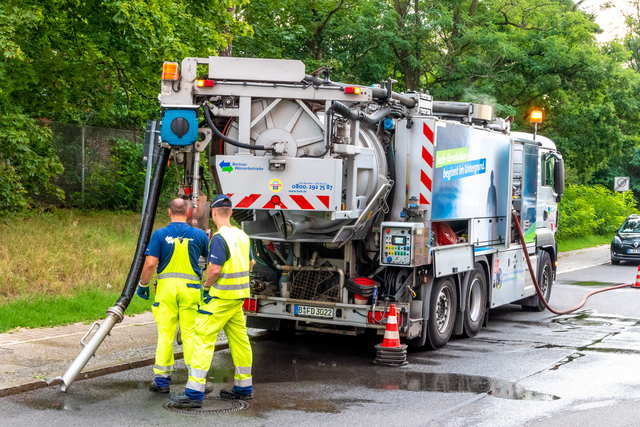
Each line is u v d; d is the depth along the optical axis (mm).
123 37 14180
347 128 7562
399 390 6777
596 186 39219
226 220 6402
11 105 14273
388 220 8500
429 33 24062
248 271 6332
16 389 6207
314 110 7668
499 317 12133
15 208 14352
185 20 15625
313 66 22953
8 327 8367
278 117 7598
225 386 6793
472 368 7859
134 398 6195
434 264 8523
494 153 10469
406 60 24516
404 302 8289
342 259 8477
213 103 7613
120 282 11258
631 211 42156
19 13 12734
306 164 7340
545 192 12977
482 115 10164
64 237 13133
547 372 7695
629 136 28719
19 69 14281
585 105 27219
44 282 10430
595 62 25734
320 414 5879
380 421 5707
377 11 24344
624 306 13562
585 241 32188
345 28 23531
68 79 15852
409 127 8398
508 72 24875
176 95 7457
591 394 6730
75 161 18672
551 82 25078
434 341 8812
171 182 18594
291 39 23188
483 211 10125
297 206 7367
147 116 20172
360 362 8141
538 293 11766
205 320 6066
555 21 26828
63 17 15469
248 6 22422
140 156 20016
